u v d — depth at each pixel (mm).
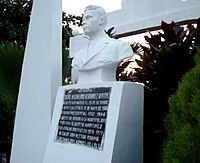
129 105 3801
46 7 5113
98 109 3912
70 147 4078
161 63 4543
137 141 3863
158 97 4613
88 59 4242
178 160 2846
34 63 5176
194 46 4410
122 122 3711
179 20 6133
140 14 6832
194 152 2773
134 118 3844
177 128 3133
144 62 4750
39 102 4977
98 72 4180
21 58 5945
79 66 4355
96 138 3811
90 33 4379
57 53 5020
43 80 4973
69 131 4191
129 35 7047
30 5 9547
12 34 9070
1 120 6770
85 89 4160
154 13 6586
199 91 2920
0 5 9258
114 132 3641
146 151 4539
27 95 5199
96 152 3740
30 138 5020
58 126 4375
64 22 10242
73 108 4246
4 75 5891
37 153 4852
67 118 4289
